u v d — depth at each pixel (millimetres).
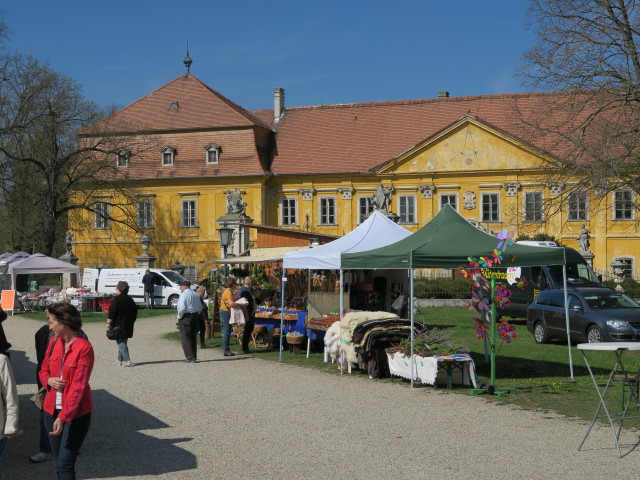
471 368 15086
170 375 17062
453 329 26281
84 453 9984
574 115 28984
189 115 59562
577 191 28281
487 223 53062
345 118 59906
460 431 10969
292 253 19859
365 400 13695
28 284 45594
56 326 7852
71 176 52312
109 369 18078
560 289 23156
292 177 57500
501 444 10117
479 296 14953
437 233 16297
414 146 54156
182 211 58562
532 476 8547
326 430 11117
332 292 22141
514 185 52469
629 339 20734
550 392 14375
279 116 61719
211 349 22734
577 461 9172
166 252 58750
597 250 51531
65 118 50781
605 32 28203
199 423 11750
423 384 15359
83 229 58406
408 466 9055
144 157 57938
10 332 28562
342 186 56500
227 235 31484
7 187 49938
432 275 42594
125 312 18719
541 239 43438
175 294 40719
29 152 52156
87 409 7703
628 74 27703
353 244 20234
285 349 22344
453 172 53625
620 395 13945
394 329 16656
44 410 7848
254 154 57281
